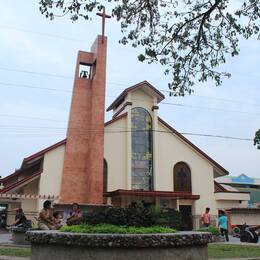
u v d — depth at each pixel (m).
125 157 34.44
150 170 34.78
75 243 6.54
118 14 11.17
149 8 11.17
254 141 18.34
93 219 7.36
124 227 7.08
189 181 36.09
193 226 34.62
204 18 11.48
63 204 27.94
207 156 36.78
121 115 35.03
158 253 6.54
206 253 7.21
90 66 33.28
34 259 7.18
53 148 31.45
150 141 35.47
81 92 32.00
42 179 30.73
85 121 31.42
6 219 33.25
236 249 14.87
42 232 7.09
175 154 36.12
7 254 11.98
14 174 34.84
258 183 57.38
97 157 30.16
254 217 36.47
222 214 22.88
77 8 10.50
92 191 29.28
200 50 11.78
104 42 32.59
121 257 6.40
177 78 11.95
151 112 36.06
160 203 33.56
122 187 33.81
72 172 30.03
